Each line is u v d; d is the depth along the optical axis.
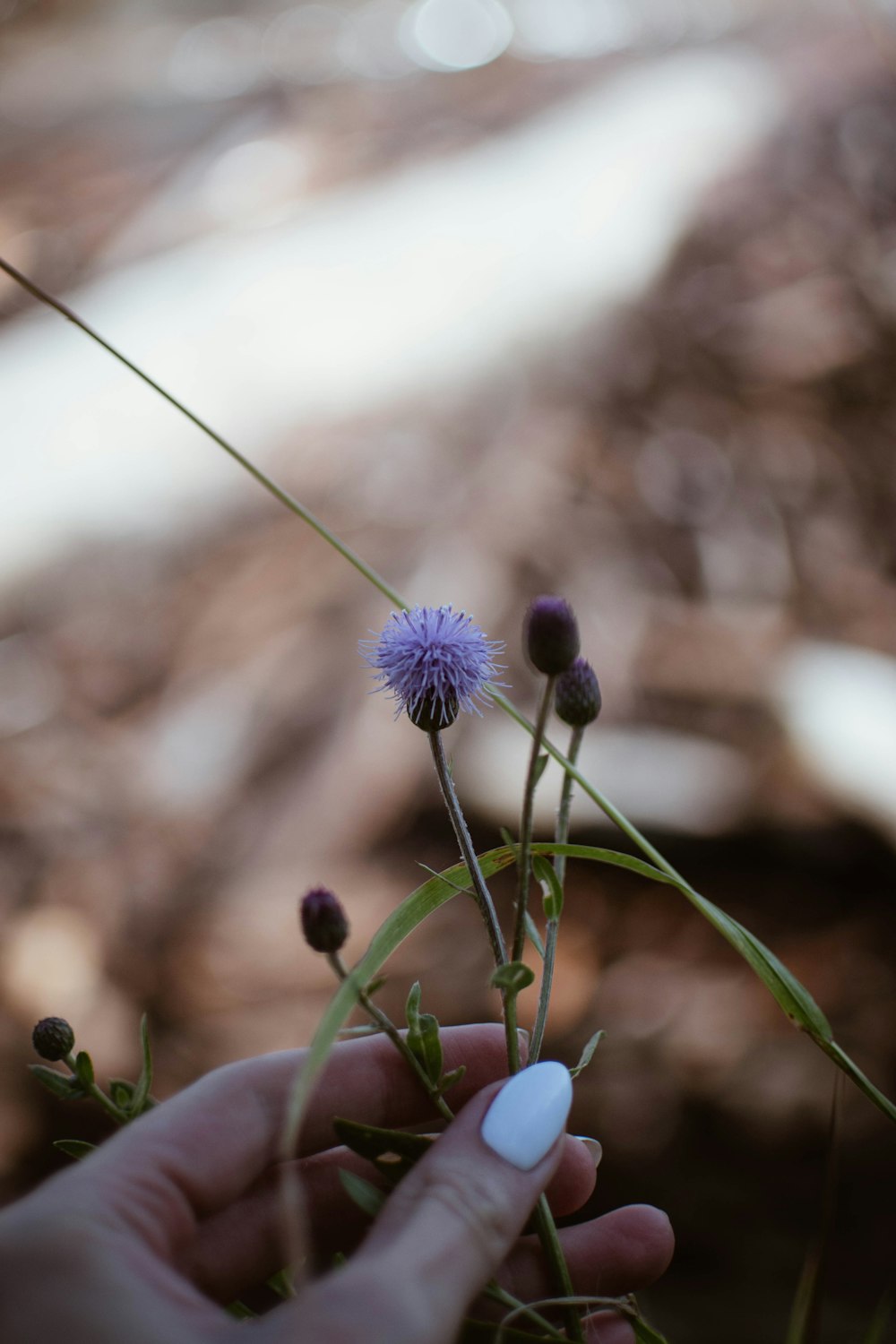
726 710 0.86
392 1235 0.32
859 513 0.97
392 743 0.85
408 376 1.05
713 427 1.02
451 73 1.47
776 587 0.93
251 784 0.86
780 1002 0.35
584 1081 0.73
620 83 1.36
